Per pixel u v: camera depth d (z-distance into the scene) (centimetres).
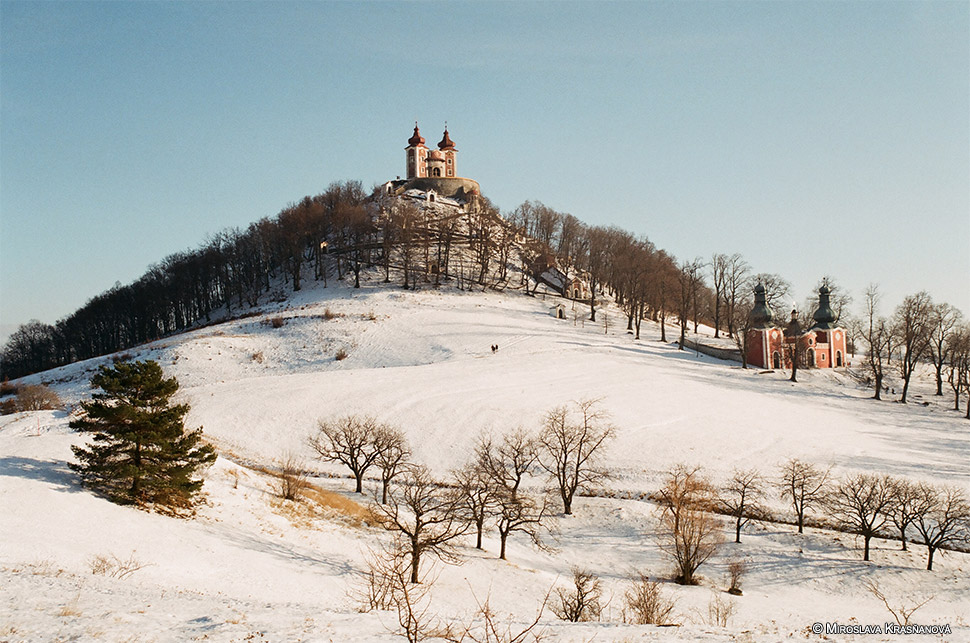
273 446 6988
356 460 6166
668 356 11450
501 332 11831
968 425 8825
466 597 3653
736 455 6938
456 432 7312
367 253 16488
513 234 16912
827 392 10175
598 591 3928
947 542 5397
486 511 5125
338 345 11238
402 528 3909
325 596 3173
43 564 2702
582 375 9619
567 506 5928
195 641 1662
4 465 3959
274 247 17038
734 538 5469
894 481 5731
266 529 4225
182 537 3619
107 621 1788
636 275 13775
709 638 1862
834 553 5206
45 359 16850
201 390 8638
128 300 16162
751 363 11638
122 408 3894
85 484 3912
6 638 1630
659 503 5888
